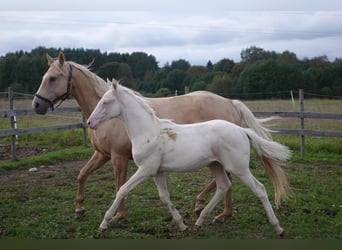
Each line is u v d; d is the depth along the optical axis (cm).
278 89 3050
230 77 3356
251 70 3127
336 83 3120
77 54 2016
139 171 441
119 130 481
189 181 696
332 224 473
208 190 519
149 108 448
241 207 547
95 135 498
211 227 474
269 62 3122
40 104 516
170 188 647
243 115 543
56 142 1117
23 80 2009
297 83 3089
